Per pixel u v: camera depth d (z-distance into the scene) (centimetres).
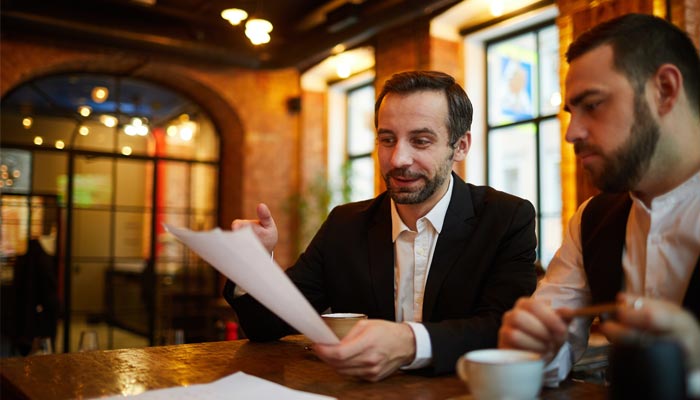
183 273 727
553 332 84
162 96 739
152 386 101
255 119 744
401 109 139
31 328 561
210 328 719
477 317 123
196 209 756
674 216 100
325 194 716
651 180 97
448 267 146
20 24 565
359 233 162
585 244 121
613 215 116
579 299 122
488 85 586
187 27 677
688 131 91
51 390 99
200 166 764
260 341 150
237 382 101
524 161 545
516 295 134
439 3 508
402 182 141
